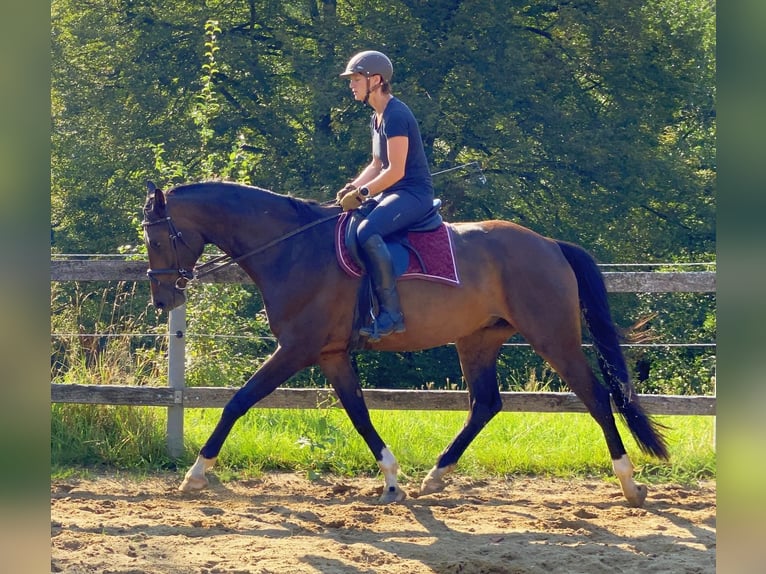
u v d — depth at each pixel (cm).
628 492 589
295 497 621
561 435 745
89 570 435
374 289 556
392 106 564
